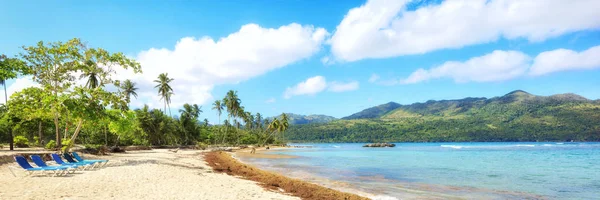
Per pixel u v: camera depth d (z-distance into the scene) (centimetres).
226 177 1858
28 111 2412
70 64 2689
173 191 1166
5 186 1069
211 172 2106
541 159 4331
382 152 6950
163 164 2270
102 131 5825
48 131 4912
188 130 9188
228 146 10244
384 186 1792
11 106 2355
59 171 1500
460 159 4297
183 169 2091
